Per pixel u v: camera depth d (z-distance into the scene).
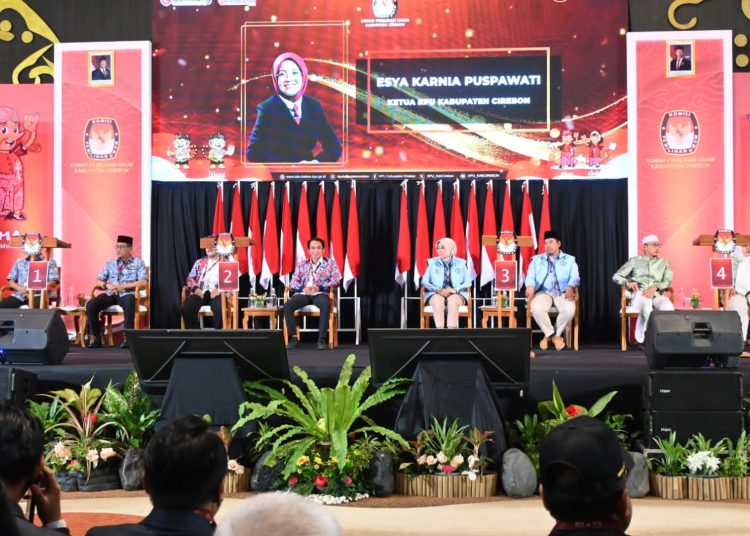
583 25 10.20
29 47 10.60
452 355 5.70
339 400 5.51
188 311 9.40
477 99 10.27
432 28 10.32
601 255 10.20
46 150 10.59
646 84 10.02
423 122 10.29
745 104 10.05
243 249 10.27
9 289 9.85
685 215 9.95
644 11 10.19
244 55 10.45
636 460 5.48
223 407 5.71
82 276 10.39
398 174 10.30
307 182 10.41
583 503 1.81
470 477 5.39
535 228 10.21
